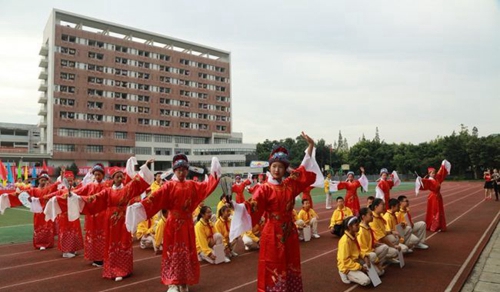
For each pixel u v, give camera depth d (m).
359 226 6.81
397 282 6.52
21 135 70.56
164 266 5.98
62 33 58.59
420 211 17.30
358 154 70.62
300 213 11.32
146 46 69.31
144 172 7.15
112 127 63.91
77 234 9.20
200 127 77.31
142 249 9.77
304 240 10.66
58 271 7.66
